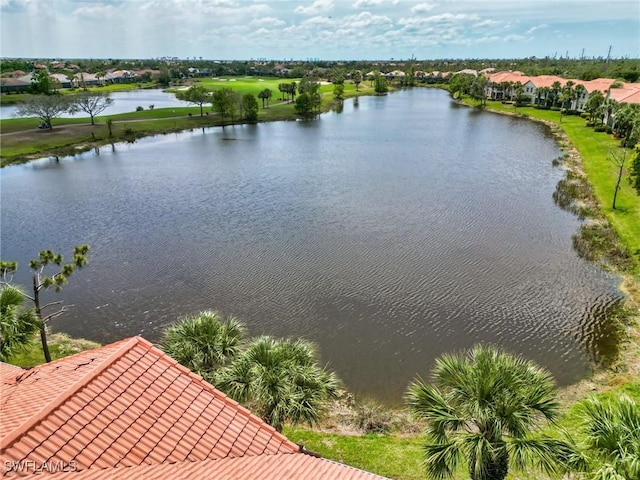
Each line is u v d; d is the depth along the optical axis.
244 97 139.25
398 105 178.62
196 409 14.27
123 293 39.88
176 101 186.38
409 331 33.78
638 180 50.62
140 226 55.44
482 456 15.42
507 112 148.00
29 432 11.23
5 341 23.81
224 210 60.50
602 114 109.06
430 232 51.44
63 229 54.91
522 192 65.06
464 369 17.08
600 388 27.45
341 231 52.31
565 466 15.30
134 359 14.90
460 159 86.50
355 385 28.64
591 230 49.88
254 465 13.11
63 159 93.56
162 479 11.39
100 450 11.72
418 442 23.62
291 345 22.42
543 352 31.22
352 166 83.19
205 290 40.03
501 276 41.19
